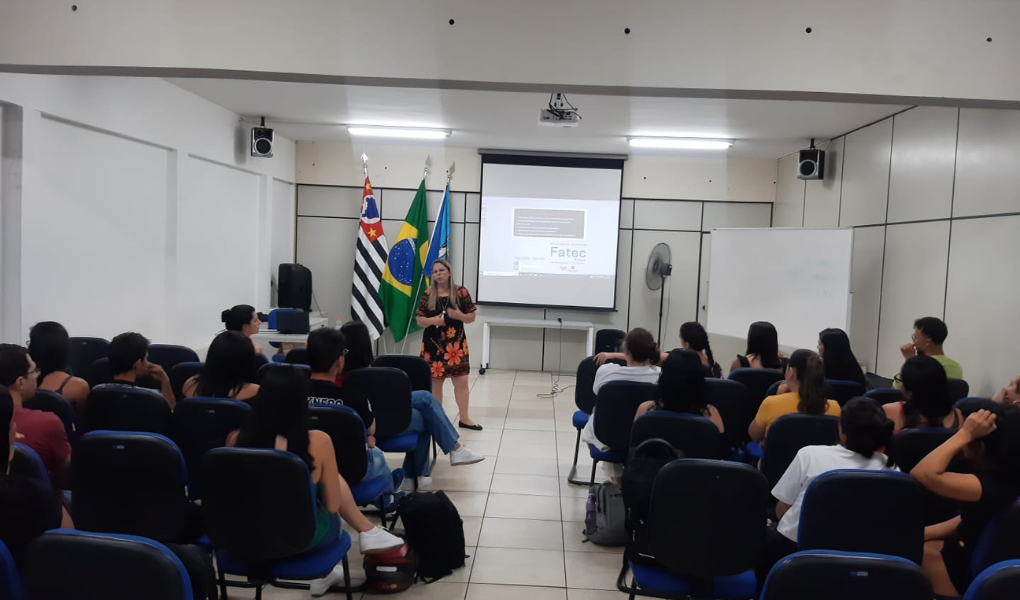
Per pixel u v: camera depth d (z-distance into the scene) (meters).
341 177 8.93
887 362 5.86
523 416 6.61
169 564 1.58
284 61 3.72
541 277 8.93
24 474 2.09
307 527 2.31
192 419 2.93
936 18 3.61
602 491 3.85
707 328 7.60
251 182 7.63
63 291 4.59
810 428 3.03
